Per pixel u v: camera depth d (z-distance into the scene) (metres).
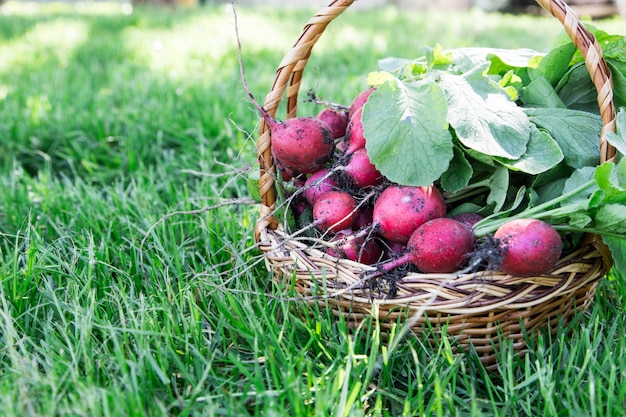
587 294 0.63
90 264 0.65
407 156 0.60
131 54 1.77
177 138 1.04
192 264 0.75
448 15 2.83
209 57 1.70
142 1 3.68
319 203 0.63
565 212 0.58
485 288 0.57
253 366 0.59
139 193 0.85
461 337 0.59
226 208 0.81
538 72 0.68
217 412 0.54
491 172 0.64
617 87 0.65
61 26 2.32
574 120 0.64
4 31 2.25
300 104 1.10
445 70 0.70
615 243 0.58
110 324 0.60
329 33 2.01
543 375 0.56
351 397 0.53
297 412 0.52
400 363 0.60
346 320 0.62
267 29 2.13
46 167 0.98
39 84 1.42
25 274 0.67
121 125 1.11
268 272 0.70
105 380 0.57
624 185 0.57
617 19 2.71
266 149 0.64
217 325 0.63
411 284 0.58
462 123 0.60
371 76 0.67
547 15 3.45
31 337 0.62
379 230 0.61
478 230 0.60
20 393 0.54
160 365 0.58
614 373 0.54
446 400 0.55
